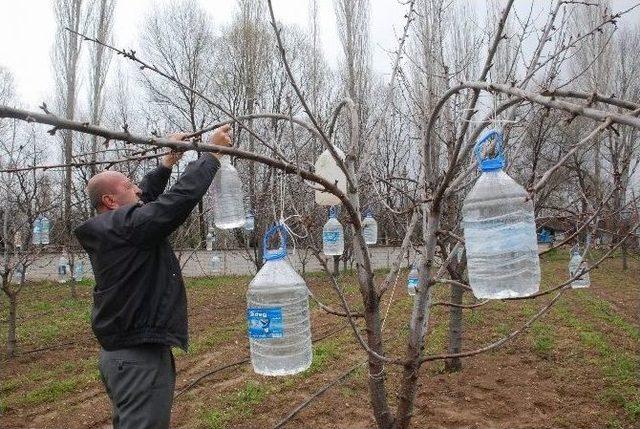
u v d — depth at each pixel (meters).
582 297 10.20
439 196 2.32
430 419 4.60
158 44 12.54
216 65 10.66
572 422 4.49
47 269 16.78
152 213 2.40
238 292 12.42
